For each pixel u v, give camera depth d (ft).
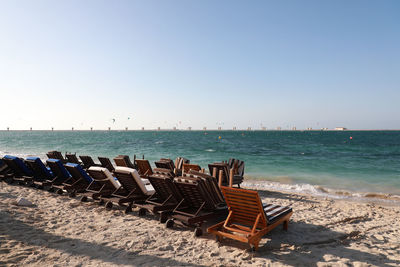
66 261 11.50
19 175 29.30
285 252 13.17
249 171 48.06
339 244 14.49
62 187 24.03
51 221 16.80
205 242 14.16
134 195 20.59
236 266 11.48
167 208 17.76
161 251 12.87
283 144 148.36
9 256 11.64
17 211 18.39
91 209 20.01
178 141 175.52
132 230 15.70
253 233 12.73
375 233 16.44
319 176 42.75
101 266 11.15
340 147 124.57
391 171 48.08
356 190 32.63
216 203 16.94
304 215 20.21
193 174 16.84
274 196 27.76
